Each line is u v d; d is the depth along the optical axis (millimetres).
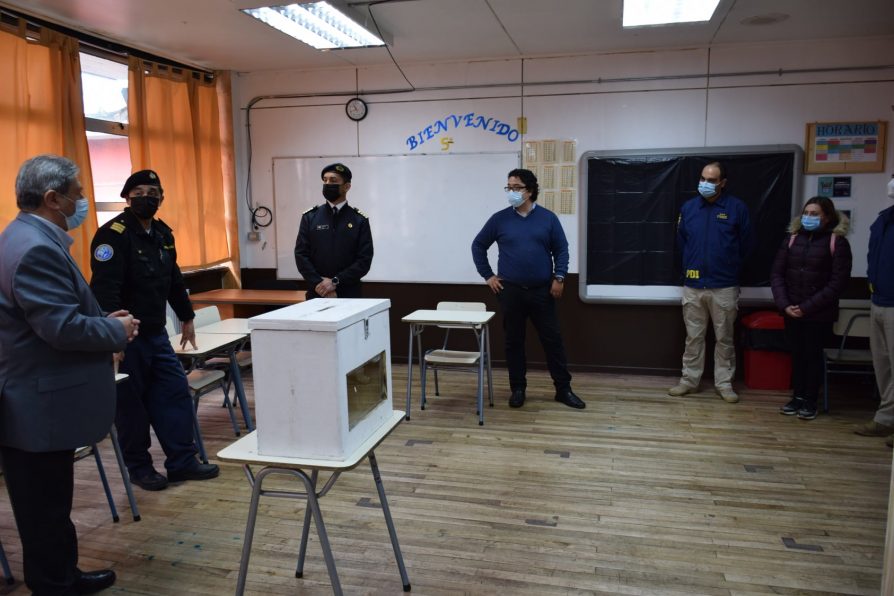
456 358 4262
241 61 5203
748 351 4828
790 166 4750
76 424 2012
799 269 4047
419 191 5453
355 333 1835
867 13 3977
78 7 3713
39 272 1879
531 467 3391
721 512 2873
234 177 5676
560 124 5117
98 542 2650
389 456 3553
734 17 4051
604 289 5176
